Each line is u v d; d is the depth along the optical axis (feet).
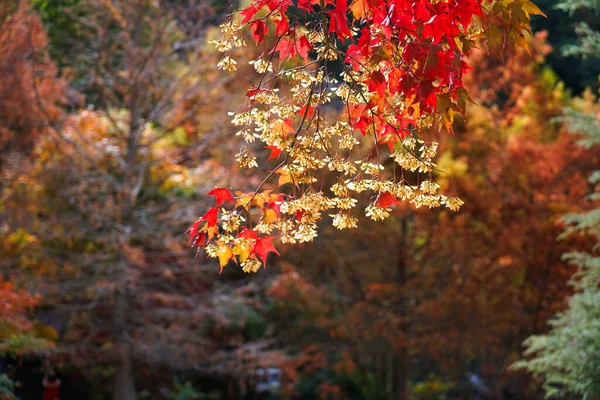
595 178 27.35
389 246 43.14
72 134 39.01
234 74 39.47
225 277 45.93
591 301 26.14
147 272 42.24
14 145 36.14
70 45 46.19
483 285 40.83
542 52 40.86
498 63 41.16
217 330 44.60
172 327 41.32
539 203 39.47
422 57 7.88
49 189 38.06
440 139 40.32
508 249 39.73
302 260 45.01
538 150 39.52
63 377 45.80
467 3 7.76
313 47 8.66
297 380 49.32
